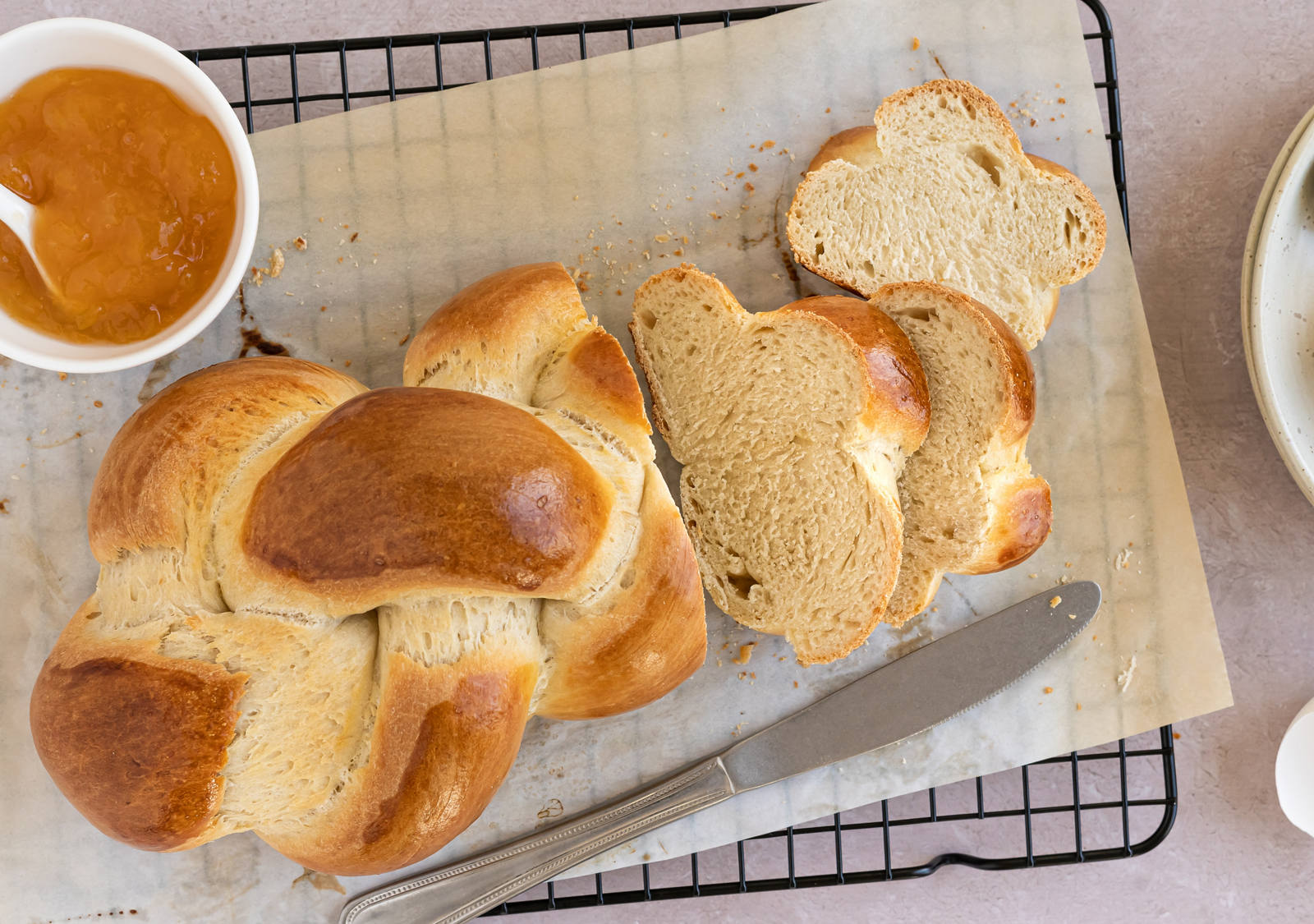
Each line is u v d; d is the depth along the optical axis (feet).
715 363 1.60
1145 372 1.69
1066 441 1.68
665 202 1.66
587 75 1.66
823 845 1.72
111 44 1.48
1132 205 1.72
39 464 1.63
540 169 1.66
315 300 1.64
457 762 1.42
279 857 1.63
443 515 1.38
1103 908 1.73
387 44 1.65
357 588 1.39
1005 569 1.65
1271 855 1.73
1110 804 1.68
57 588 1.63
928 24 1.67
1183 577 1.68
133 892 1.62
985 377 1.58
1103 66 1.72
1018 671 1.65
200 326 1.51
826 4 1.67
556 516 1.40
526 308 1.54
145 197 1.49
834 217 1.65
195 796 1.40
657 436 1.67
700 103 1.67
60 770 1.43
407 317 1.65
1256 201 1.72
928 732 1.67
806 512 1.59
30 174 1.48
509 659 1.44
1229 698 1.67
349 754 1.44
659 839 1.65
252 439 1.47
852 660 1.67
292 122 1.69
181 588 1.44
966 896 1.73
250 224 1.50
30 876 1.62
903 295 1.60
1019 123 1.68
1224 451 1.72
